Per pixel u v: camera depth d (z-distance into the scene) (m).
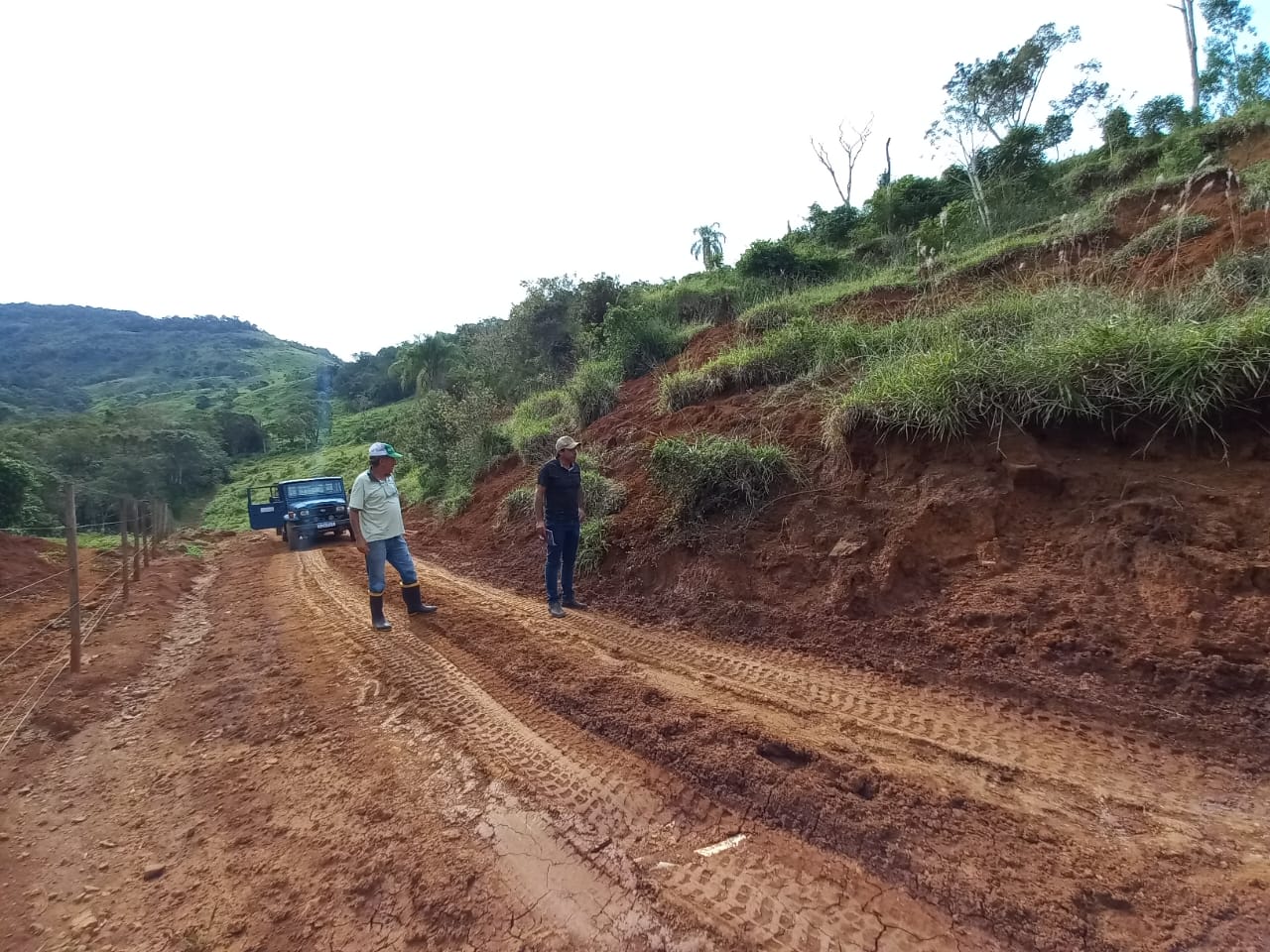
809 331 7.83
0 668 5.12
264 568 10.74
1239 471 3.83
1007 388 4.73
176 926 2.38
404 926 2.32
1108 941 2.01
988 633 3.82
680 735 3.46
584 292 18.91
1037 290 6.84
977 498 4.51
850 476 5.36
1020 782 2.84
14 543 9.70
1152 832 2.48
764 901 2.34
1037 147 15.67
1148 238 7.23
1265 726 2.86
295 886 2.55
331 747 3.69
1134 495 4.01
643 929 2.25
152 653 5.67
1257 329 3.89
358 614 6.61
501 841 2.75
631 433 8.75
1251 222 6.21
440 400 16.70
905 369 5.58
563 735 3.66
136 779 3.48
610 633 5.25
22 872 2.75
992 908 2.18
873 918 2.23
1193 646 3.22
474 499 12.00
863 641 4.23
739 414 7.26
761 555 5.27
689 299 14.54
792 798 2.85
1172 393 4.06
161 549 12.34
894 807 2.73
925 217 16.05
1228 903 2.10
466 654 5.07
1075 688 3.35
